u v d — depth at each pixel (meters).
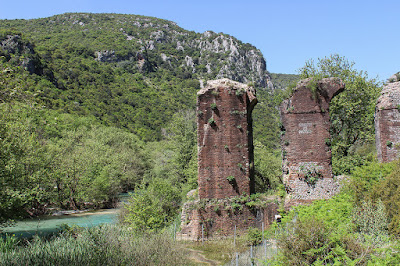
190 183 40.16
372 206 13.91
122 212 28.33
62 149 43.50
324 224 10.98
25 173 23.28
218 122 24.64
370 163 21.59
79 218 35.59
